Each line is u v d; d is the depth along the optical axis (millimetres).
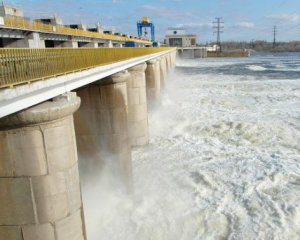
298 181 16766
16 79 7359
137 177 18438
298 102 35031
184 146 22703
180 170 18719
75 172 9586
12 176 8531
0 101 6527
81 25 51406
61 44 40500
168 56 67188
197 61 131875
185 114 30719
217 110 32094
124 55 18328
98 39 52500
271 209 14367
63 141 8922
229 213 14234
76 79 10609
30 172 8562
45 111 8164
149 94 31250
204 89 47562
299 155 20156
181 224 13906
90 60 12305
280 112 30250
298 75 65500
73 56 10516
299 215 13922
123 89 16750
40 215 8922
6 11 29141
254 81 55375
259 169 18172
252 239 12602
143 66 23109
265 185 16391
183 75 72125
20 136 8289
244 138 23750
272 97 38469
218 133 25031
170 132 25922
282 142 22547
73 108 9125
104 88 16062
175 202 15508
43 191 8773
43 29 32344
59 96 9195
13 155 8398
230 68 89688
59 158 8852
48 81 8469
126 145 17375
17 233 9008
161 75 43250
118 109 16625
